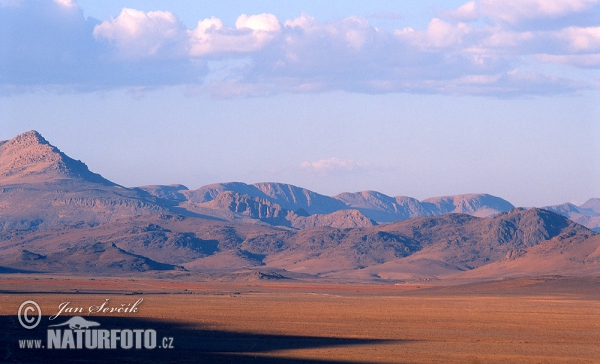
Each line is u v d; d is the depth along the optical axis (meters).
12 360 70.31
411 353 78.94
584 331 105.38
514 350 83.00
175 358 73.00
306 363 70.62
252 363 70.25
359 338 93.12
